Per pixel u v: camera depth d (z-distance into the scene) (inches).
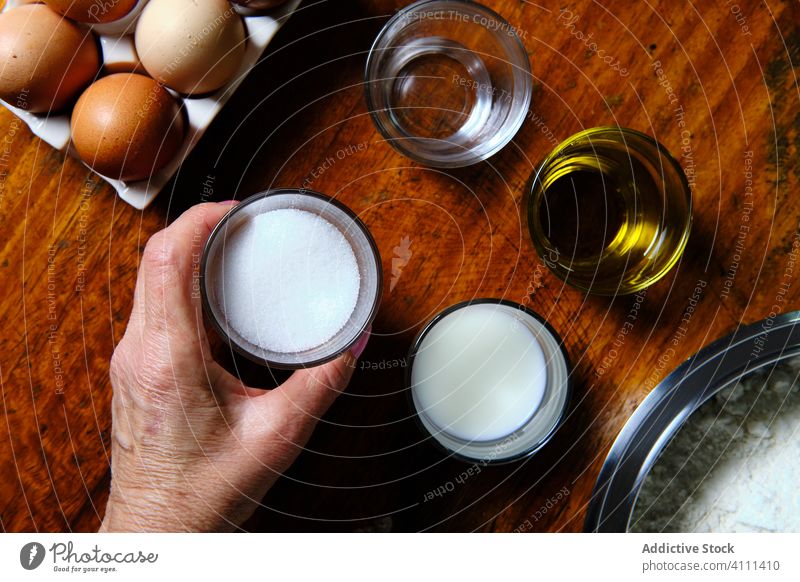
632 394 16.8
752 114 16.9
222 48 15.5
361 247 14.9
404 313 16.8
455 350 16.0
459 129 16.9
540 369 16.0
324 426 16.7
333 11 16.8
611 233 16.7
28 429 16.6
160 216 16.8
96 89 15.4
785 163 16.9
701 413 16.5
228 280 14.5
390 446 16.8
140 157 15.4
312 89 16.9
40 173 16.6
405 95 16.9
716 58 16.9
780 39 16.9
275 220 14.6
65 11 15.4
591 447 16.8
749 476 16.3
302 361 14.5
